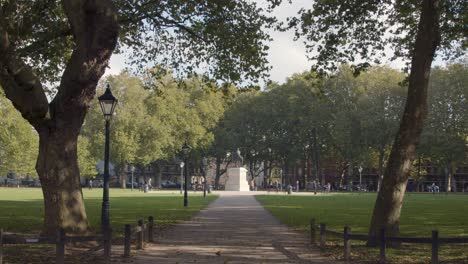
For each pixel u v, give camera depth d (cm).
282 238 1797
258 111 9419
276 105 9338
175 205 3722
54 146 1555
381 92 7888
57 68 2348
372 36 2267
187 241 1697
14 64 1403
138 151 8325
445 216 2769
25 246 1496
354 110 8094
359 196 6328
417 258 1352
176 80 2591
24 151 7788
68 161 1570
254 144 9744
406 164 1566
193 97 9056
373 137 7919
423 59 1575
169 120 8519
